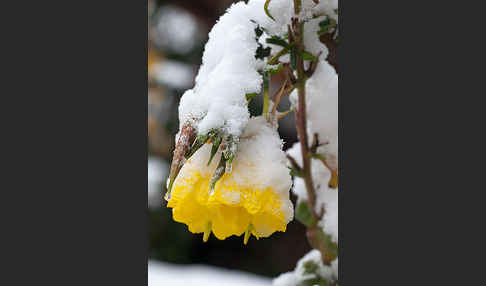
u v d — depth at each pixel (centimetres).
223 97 40
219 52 42
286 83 45
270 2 43
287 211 40
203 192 40
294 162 48
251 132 41
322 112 48
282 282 51
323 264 50
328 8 45
